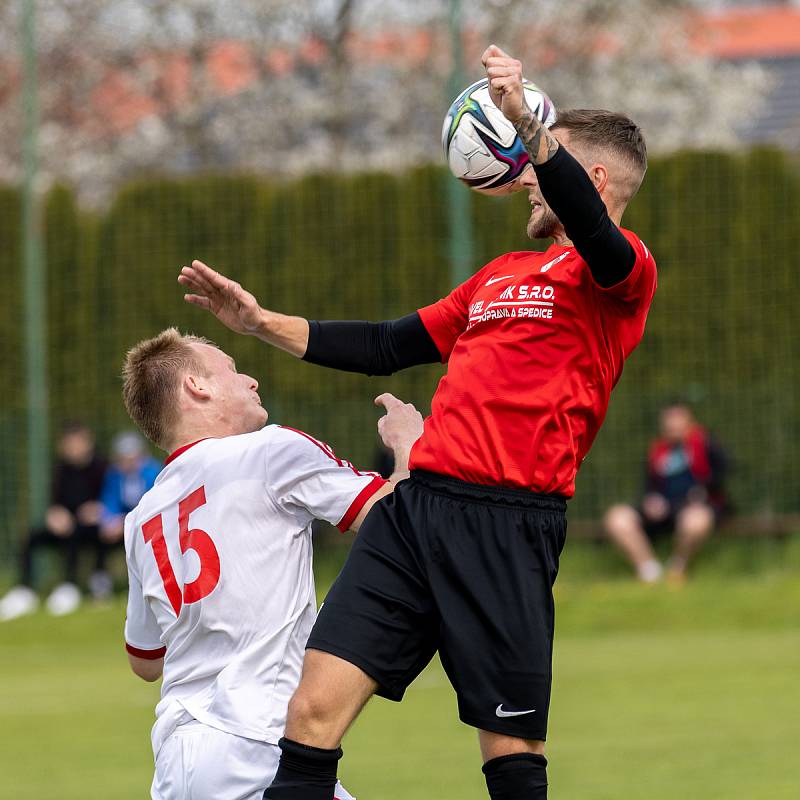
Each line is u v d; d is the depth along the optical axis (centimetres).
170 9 7988
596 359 1323
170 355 1418
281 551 1330
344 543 4731
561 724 2717
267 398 4997
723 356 4803
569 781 2162
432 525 1290
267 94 8250
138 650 1439
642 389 4831
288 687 1311
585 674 3416
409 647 1289
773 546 4719
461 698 1277
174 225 5128
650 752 2391
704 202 4812
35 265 4950
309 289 5028
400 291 4966
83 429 4825
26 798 2188
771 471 4775
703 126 8662
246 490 1330
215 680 1307
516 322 1326
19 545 5084
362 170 5012
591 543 4812
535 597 1281
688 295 4819
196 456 1358
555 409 1301
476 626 1274
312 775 1237
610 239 1265
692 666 3488
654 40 8225
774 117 10388
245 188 5091
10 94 8200
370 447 4922
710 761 2292
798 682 3159
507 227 4759
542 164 1241
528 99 1512
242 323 1474
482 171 1521
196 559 1316
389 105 8081
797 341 4766
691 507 4591
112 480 4828
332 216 5025
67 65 8194
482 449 1296
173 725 1301
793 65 11138
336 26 7981
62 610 4728
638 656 3741
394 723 2848
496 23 7700
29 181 4941
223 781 1262
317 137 8400
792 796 2000
